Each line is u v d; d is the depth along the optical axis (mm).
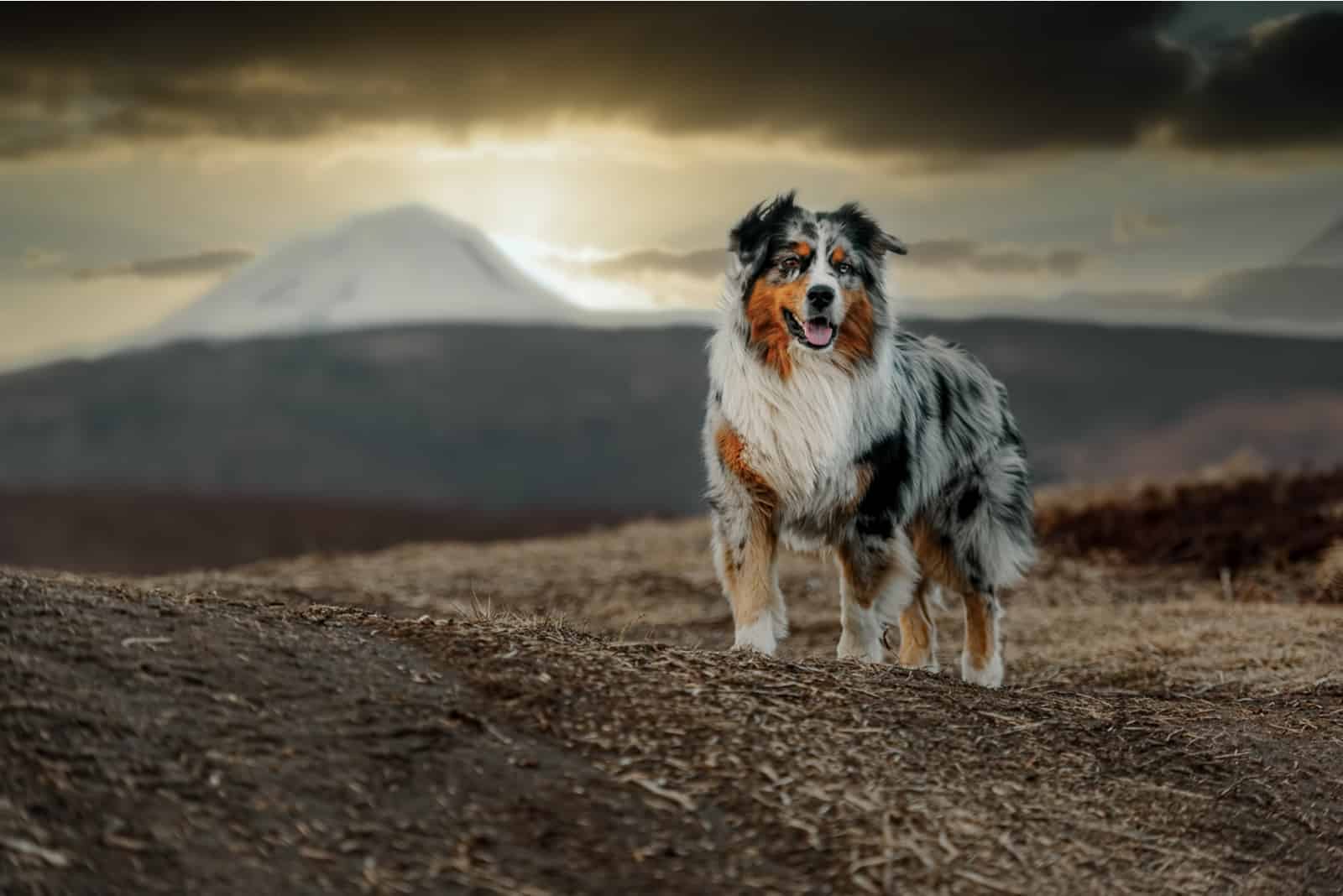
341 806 4906
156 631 5637
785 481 7973
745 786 5469
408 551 17547
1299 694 8492
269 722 5211
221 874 4516
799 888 5016
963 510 8984
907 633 9055
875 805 5535
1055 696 7059
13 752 4758
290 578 14969
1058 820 5816
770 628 8023
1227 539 15117
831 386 7980
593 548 17375
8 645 5270
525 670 5941
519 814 5062
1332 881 5898
